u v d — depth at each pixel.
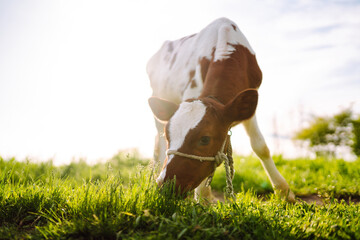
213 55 3.85
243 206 2.66
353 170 4.98
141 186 2.69
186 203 2.61
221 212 2.53
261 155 3.97
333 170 5.11
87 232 2.17
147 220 2.28
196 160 2.77
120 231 2.13
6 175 3.36
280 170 5.39
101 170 4.97
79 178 4.68
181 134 2.77
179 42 4.88
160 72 4.91
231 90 3.30
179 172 2.72
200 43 4.20
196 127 2.76
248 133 4.01
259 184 4.91
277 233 2.23
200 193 3.43
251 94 2.84
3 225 2.42
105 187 2.71
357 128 11.83
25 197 2.70
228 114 2.91
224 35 3.82
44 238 2.15
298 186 4.62
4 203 2.64
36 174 4.34
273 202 3.15
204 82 3.55
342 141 12.56
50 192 2.83
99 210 2.43
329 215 2.61
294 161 6.23
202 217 2.36
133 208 2.45
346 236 2.26
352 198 4.07
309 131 13.23
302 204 3.04
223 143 2.94
